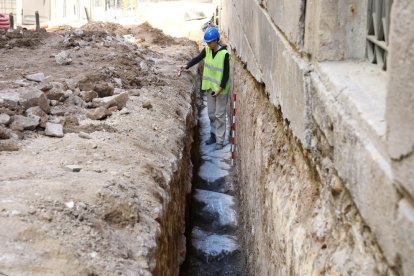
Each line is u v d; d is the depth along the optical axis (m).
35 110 5.50
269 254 4.53
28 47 10.84
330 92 2.79
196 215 7.52
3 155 4.47
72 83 7.14
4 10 25.95
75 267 2.91
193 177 8.45
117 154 4.81
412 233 1.69
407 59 1.72
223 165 9.31
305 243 3.12
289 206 3.73
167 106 7.37
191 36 19.88
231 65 11.36
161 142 5.77
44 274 2.76
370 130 2.16
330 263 2.61
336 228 2.71
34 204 3.41
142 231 3.68
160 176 4.79
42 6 25.31
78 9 24.11
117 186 3.99
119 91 7.38
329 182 2.83
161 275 3.93
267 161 4.87
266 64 5.22
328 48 3.05
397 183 1.81
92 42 11.36
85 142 4.99
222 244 6.81
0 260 2.77
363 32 3.02
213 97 9.83
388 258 1.92
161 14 23.45
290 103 3.79
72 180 3.95
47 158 4.49
